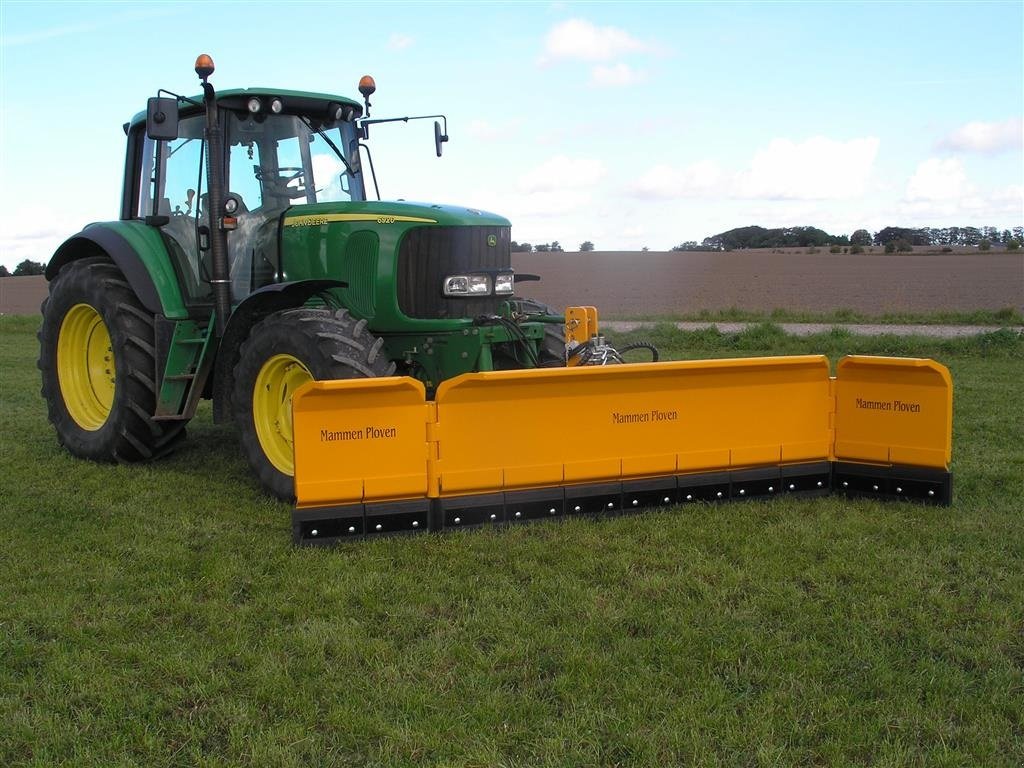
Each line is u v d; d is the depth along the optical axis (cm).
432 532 496
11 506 568
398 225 601
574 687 334
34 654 363
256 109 638
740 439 559
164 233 696
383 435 485
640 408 535
